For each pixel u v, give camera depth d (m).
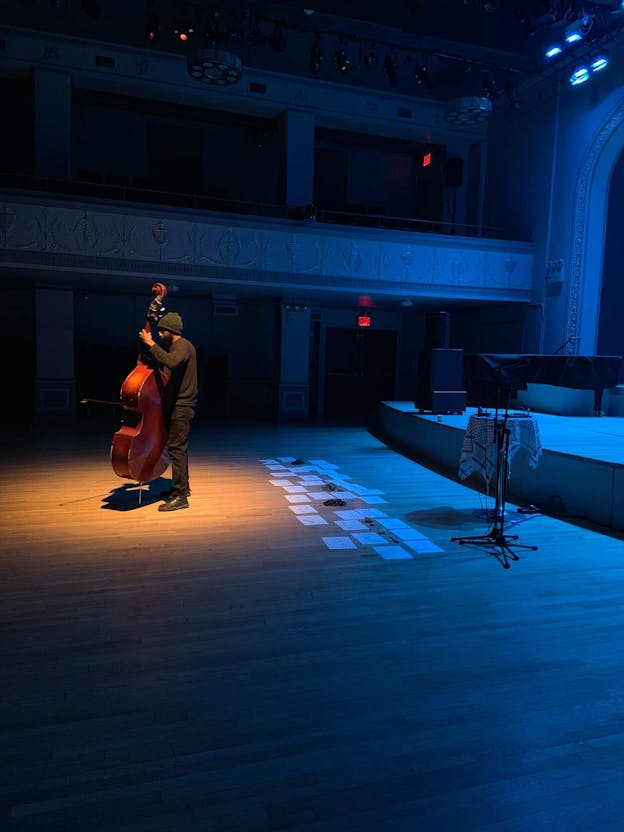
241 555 4.30
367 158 14.55
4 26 10.08
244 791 1.98
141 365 5.42
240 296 13.07
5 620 3.20
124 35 10.52
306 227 10.79
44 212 9.46
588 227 10.61
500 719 2.40
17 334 12.41
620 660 2.89
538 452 5.29
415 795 1.98
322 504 5.82
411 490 6.48
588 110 10.41
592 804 1.95
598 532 5.03
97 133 12.80
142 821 1.85
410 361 15.21
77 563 4.06
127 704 2.46
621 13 9.34
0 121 12.16
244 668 2.76
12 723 2.31
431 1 10.33
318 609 3.42
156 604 3.44
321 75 11.68
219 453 8.88
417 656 2.90
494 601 3.58
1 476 6.87
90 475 6.96
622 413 9.52
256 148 13.75
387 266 11.23
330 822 1.86
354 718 2.39
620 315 10.51
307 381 13.10
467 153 13.64
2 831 1.79
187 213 10.16
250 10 10.02
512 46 10.93
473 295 11.64
